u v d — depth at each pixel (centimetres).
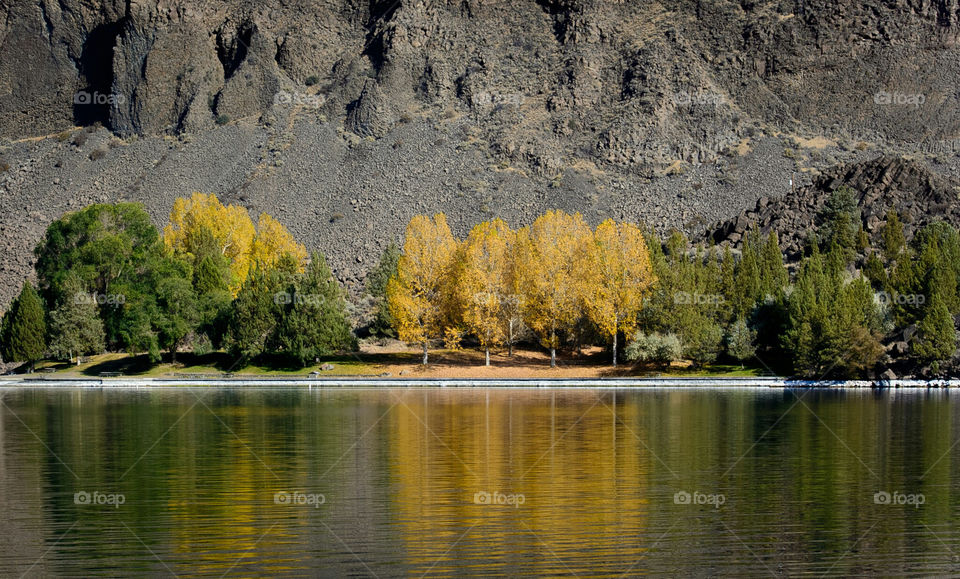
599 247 11850
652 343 11244
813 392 10131
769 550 4259
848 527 4584
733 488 5294
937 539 4406
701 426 7369
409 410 8338
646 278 11694
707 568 4034
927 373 10750
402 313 11825
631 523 4641
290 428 7281
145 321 11556
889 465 5909
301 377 11294
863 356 10562
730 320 11812
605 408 8506
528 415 7969
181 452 6312
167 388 10744
